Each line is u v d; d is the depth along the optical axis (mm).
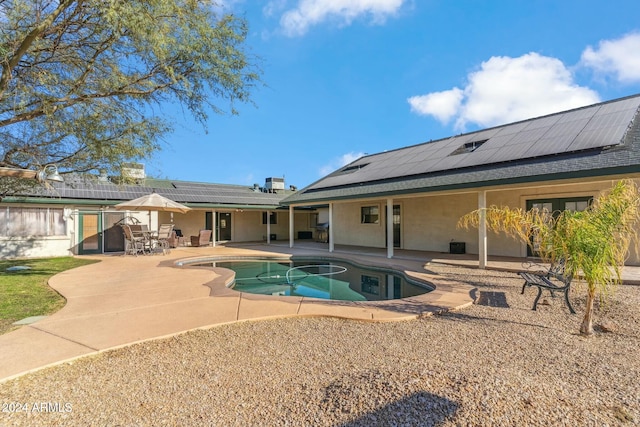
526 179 9094
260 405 2793
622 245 4520
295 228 25516
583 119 11977
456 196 14344
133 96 6977
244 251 16453
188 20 6406
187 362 3703
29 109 6250
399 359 3680
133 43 6137
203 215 21547
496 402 2590
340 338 4441
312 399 2840
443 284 7992
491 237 13203
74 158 8070
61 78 6383
